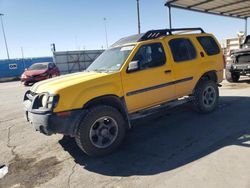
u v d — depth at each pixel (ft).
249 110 20.70
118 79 15.21
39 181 12.20
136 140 16.39
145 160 13.38
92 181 11.75
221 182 10.42
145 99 16.63
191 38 19.90
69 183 11.76
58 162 14.16
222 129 16.79
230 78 35.68
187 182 10.72
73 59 101.91
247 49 32.09
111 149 14.70
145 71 16.39
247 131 15.92
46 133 13.62
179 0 36.11
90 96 14.16
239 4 41.27
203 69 19.99
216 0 37.70
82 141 13.84
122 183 11.28
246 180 10.37
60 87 13.64
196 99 19.97
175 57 18.30
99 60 18.65
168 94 17.97
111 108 14.67
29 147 16.85
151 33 17.83
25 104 15.65
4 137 19.54
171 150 14.29
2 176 13.03
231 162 12.01
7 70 100.22
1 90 56.70
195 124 18.33
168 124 18.97
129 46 16.96
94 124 14.11
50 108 13.24
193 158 12.94
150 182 11.10
